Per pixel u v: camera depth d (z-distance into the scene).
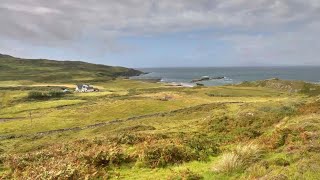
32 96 161.00
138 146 22.53
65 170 17.11
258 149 18.98
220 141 27.83
